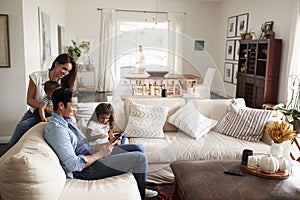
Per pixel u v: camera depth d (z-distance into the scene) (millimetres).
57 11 5523
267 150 2479
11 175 1243
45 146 1475
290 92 4422
